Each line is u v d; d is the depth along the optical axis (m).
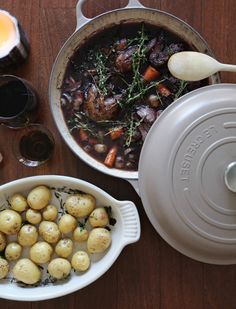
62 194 0.51
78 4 0.47
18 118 0.48
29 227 0.50
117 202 0.48
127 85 0.50
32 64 0.52
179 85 0.50
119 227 0.50
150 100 0.50
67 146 0.51
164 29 0.49
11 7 0.52
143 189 0.45
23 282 0.50
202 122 0.42
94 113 0.49
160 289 0.53
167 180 0.43
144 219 0.53
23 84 0.49
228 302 0.54
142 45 0.49
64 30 0.52
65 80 0.50
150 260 0.53
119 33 0.50
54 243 0.51
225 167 0.42
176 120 0.43
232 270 0.54
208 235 0.44
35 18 0.52
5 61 0.50
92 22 0.48
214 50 0.52
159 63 0.49
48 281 0.51
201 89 0.44
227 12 0.52
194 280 0.53
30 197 0.50
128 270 0.53
